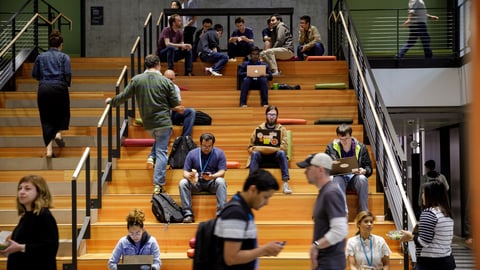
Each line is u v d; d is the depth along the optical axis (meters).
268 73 10.16
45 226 3.87
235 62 11.20
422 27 11.74
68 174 7.83
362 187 6.90
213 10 11.61
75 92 9.81
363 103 8.73
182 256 6.52
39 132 8.89
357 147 7.14
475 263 0.76
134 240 5.79
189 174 7.07
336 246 4.05
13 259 3.85
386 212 7.14
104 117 7.31
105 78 10.43
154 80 7.26
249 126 8.84
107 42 14.73
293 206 7.32
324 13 14.62
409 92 11.73
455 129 13.62
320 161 4.11
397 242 6.76
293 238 6.87
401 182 6.48
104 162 8.05
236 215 3.37
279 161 7.62
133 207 7.32
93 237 6.86
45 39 13.79
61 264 6.36
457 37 12.16
